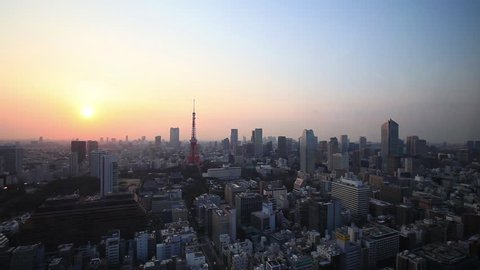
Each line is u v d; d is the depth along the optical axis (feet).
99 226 482.69
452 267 331.98
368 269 381.40
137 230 501.56
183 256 401.49
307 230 517.96
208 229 540.52
